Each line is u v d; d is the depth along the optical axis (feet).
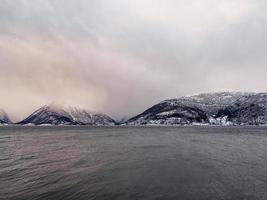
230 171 115.03
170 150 205.67
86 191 82.17
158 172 113.29
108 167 127.24
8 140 338.34
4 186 88.63
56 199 73.97
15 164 137.49
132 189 84.38
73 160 152.15
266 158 159.33
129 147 233.76
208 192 80.48
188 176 104.37
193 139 343.67
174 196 76.38
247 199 73.67
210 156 167.32
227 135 449.48
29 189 84.58
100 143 284.00
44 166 131.03
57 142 301.22
